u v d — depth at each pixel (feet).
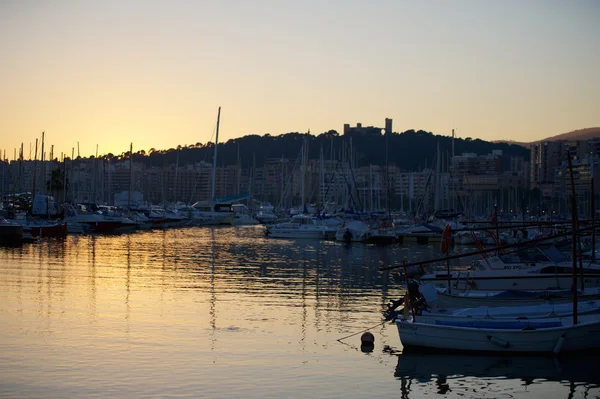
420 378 68.44
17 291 116.57
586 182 495.00
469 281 101.40
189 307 103.24
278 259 187.83
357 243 260.62
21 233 229.04
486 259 104.42
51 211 304.91
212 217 421.59
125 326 88.84
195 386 64.54
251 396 62.13
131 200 501.97
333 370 70.59
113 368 69.72
